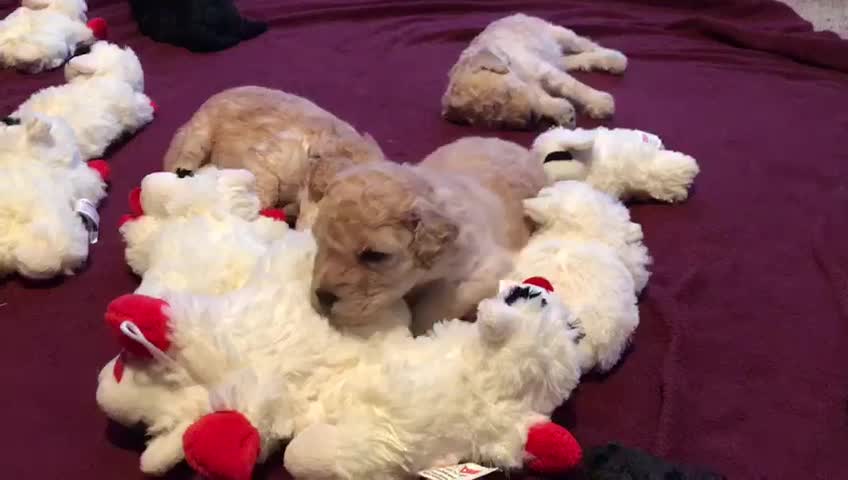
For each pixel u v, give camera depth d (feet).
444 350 3.60
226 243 4.37
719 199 6.16
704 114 7.58
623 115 7.52
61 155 5.41
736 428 4.13
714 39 9.43
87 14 9.09
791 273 5.37
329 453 3.28
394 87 7.94
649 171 5.87
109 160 6.38
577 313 4.15
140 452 3.82
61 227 4.89
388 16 9.81
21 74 7.84
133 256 4.71
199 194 4.63
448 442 3.43
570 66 8.44
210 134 5.50
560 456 3.47
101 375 3.67
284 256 3.98
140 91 7.21
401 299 3.96
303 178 5.14
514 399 3.53
